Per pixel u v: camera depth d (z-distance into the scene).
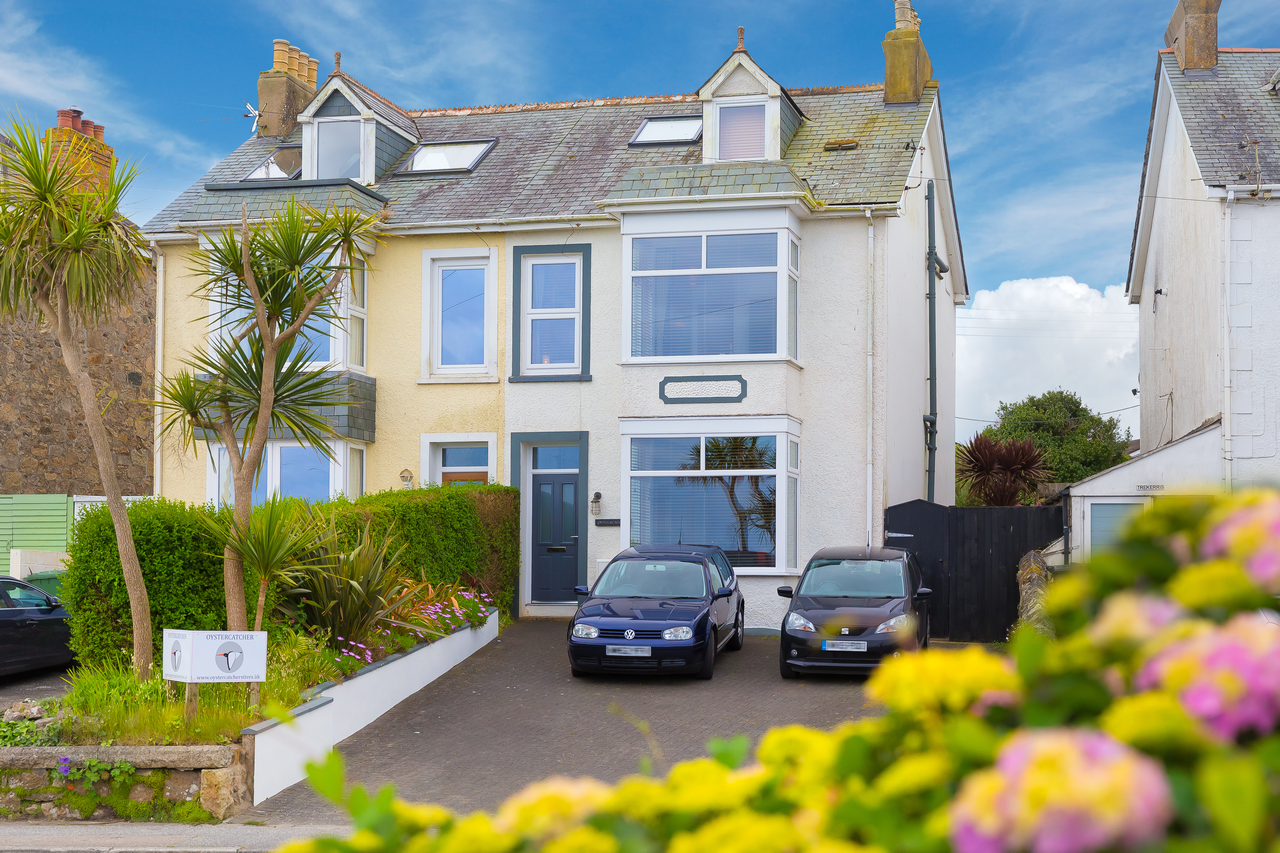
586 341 17.91
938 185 22.80
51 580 17.09
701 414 16.72
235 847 7.58
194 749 8.57
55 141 10.07
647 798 1.98
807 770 1.93
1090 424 40.25
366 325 18.62
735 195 16.48
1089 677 1.64
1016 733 1.60
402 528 13.65
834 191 17.42
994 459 24.05
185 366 18.61
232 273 10.37
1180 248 19.44
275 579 9.79
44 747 8.72
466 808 8.66
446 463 18.69
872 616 12.80
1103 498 15.69
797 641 12.74
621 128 20.61
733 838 1.78
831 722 11.02
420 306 18.48
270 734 9.16
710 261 16.88
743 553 16.56
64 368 21.62
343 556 11.88
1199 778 1.41
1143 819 1.33
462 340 18.61
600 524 17.55
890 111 19.62
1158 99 19.98
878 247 17.05
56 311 10.04
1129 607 1.65
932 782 1.62
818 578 13.94
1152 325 23.08
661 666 12.72
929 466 21.17
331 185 18.55
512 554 17.62
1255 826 1.33
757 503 16.55
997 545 16.27
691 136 19.78
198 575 10.32
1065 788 1.33
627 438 16.95
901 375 18.62
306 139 20.09
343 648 11.54
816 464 17.03
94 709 9.28
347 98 19.92
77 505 18.66
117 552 10.20
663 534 16.81
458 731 10.96
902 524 16.62
